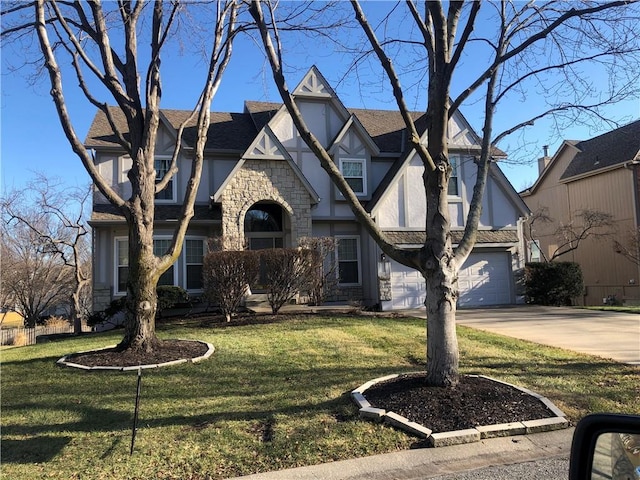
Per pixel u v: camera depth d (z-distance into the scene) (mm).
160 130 18062
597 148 23562
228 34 9531
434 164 6137
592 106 7879
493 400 5738
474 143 18266
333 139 18750
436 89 6148
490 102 7062
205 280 13234
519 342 9594
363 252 18469
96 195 17172
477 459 4617
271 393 6562
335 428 5266
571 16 5793
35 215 26031
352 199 6371
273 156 16781
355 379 7137
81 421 5723
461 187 18234
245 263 12773
